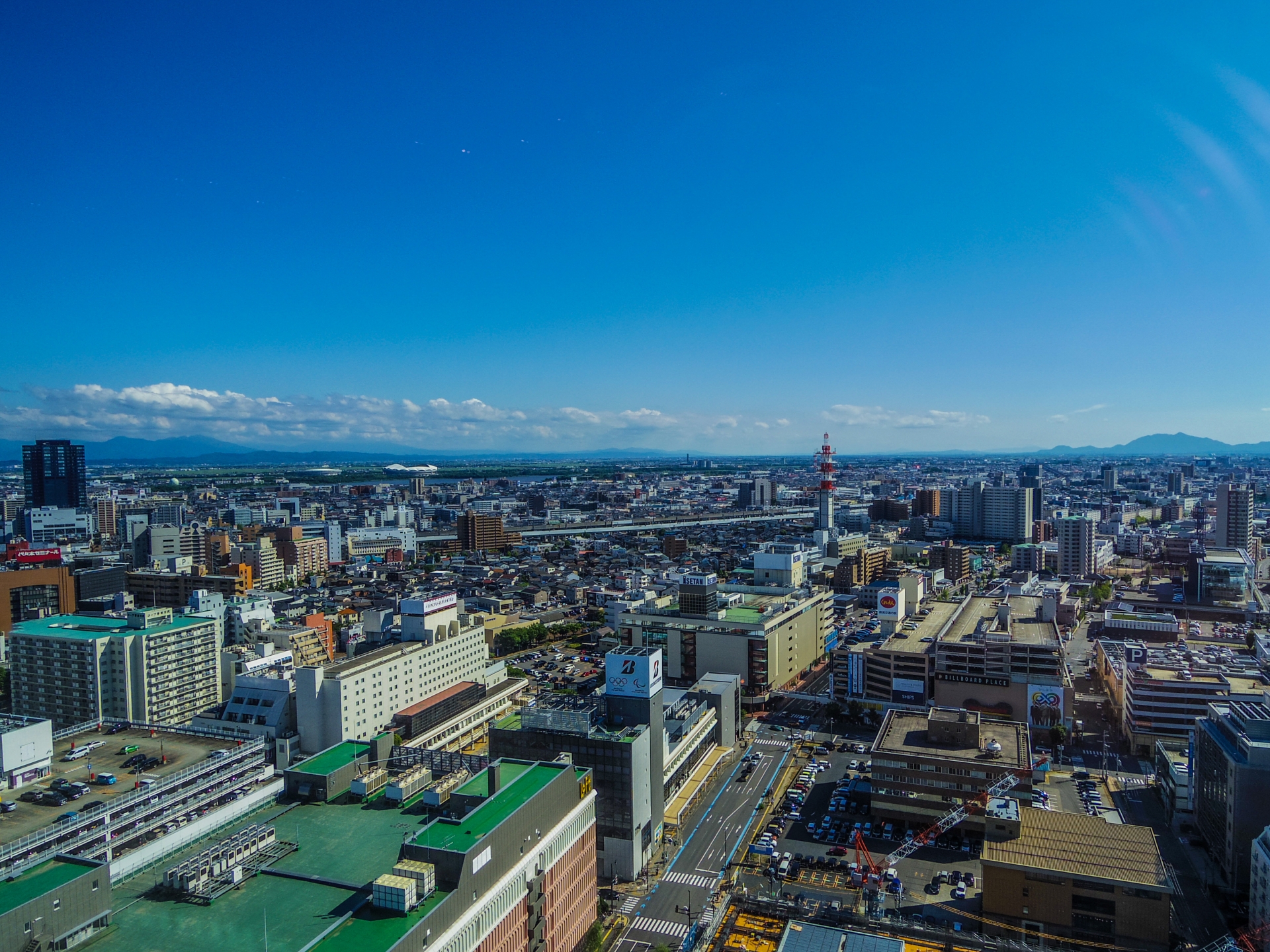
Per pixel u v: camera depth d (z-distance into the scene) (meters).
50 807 172.00
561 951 173.88
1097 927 173.88
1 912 113.75
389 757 192.88
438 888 139.25
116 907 134.12
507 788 170.25
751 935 166.12
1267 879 174.00
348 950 122.00
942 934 169.75
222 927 128.50
